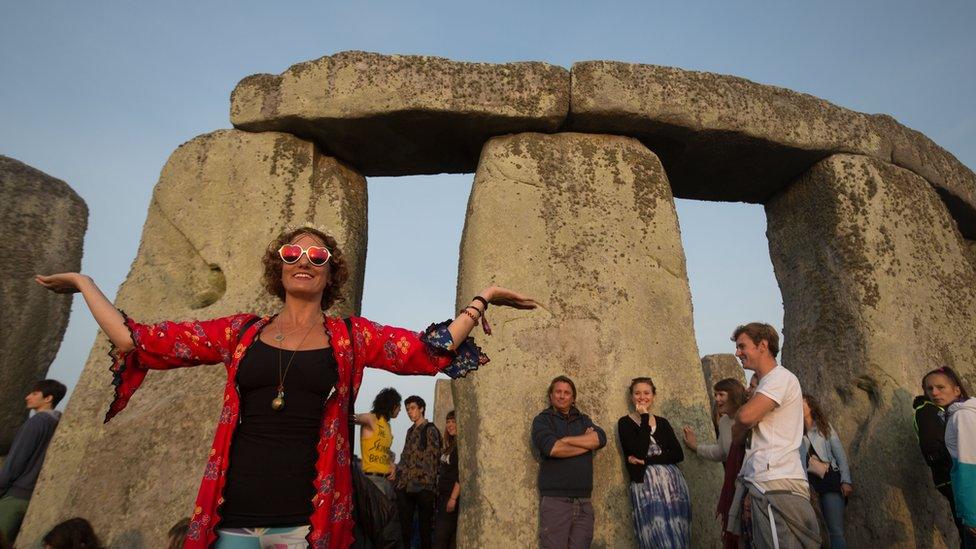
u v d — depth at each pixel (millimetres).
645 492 4176
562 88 5293
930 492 5008
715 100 5438
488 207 5129
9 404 5934
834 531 4637
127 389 1965
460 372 2105
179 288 5242
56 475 4617
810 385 5844
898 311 5535
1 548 3502
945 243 6043
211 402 4691
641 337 4965
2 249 5953
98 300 1960
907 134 6305
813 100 5824
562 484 4086
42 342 6223
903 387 5309
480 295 2172
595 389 4758
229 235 5238
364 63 5230
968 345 5738
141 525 4312
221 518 1772
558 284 4988
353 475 2129
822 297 5848
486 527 4355
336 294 2227
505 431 4582
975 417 3488
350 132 5367
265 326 1997
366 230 5660
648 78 5352
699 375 4996
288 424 1845
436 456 6082
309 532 1779
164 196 5457
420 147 5594
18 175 6160
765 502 3107
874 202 5797
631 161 5406
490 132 5383
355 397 1988
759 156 5785
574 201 5215
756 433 3266
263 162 5379
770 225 6445
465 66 5250
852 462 5367
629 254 5156
